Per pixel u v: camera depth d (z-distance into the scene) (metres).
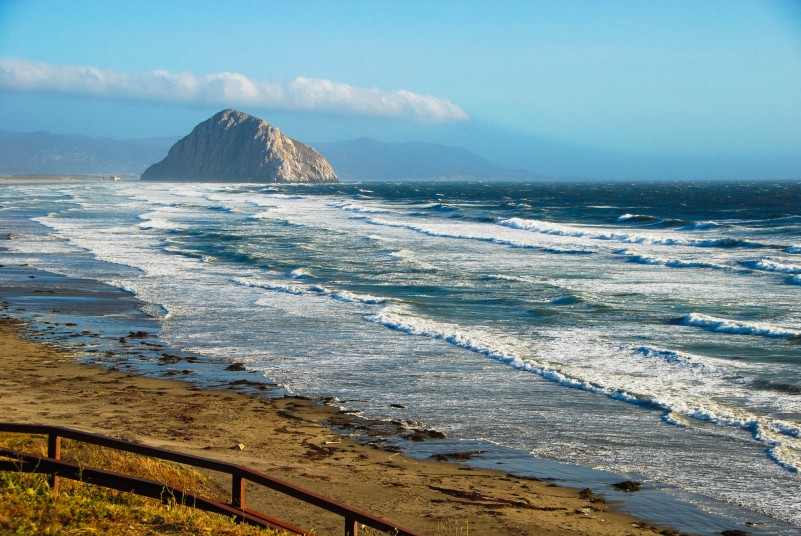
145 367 17.45
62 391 15.21
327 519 9.09
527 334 20.64
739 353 18.22
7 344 19.61
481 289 28.00
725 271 32.19
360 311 24.12
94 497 7.98
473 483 10.86
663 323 21.88
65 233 50.06
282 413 14.16
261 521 7.36
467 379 16.48
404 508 9.77
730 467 11.44
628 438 12.77
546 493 10.55
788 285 28.39
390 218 65.25
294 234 50.03
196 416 13.77
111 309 24.50
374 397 15.23
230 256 38.12
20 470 7.86
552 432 13.12
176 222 60.44
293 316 23.36
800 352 18.12
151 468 9.99
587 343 19.52
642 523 9.58
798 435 12.59
